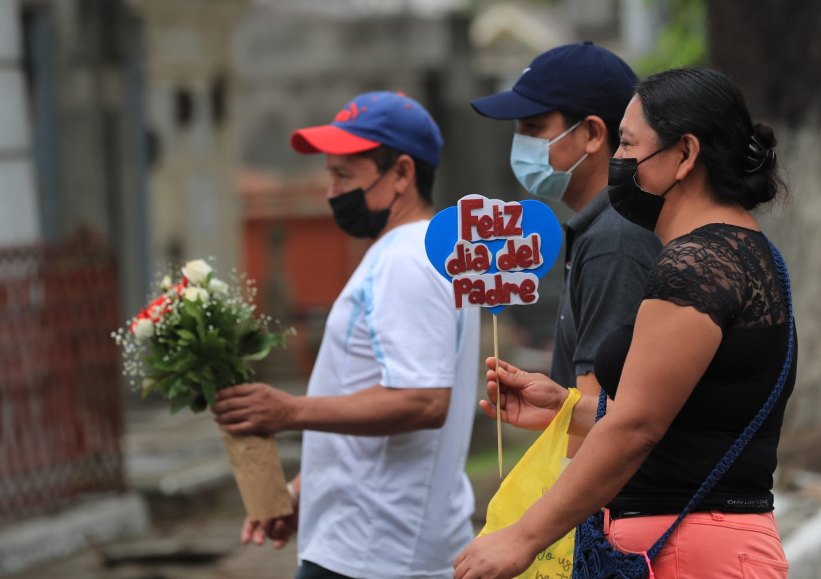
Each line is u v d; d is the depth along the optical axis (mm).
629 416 5645
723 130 5965
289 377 34750
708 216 6059
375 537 8148
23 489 17641
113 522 18672
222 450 23094
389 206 8742
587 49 7617
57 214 24703
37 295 17984
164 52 30234
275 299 43000
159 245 30219
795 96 17750
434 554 8227
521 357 43281
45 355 18047
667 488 6000
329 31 45188
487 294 6793
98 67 25828
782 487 15609
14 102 21531
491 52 64875
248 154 54250
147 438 23797
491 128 42938
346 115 8773
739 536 5879
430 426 8031
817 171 17781
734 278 5750
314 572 8383
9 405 17422
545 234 6781
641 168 6074
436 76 42625
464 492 8625
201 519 20250
